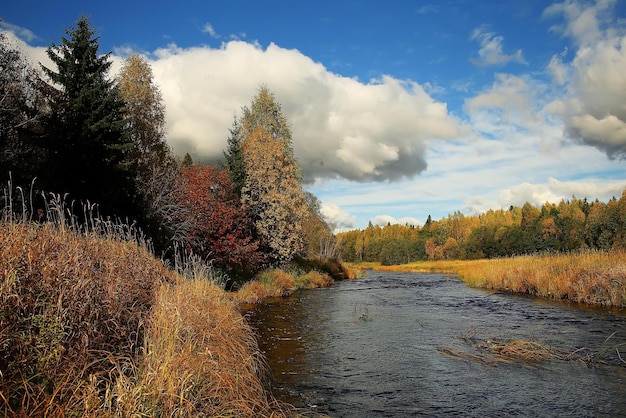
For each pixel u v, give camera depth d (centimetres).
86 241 698
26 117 2005
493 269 2788
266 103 3306
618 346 997
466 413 619
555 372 812
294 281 2786
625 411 619
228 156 3219
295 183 3123
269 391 691
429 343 1066
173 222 2069
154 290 737
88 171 1806
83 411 367
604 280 1772
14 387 365
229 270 2402
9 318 419
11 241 515
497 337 1109
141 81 2739
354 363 882
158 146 2711
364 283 3409
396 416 607
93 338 486
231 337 698
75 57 2114
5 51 1953
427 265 8075
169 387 422
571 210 9725
